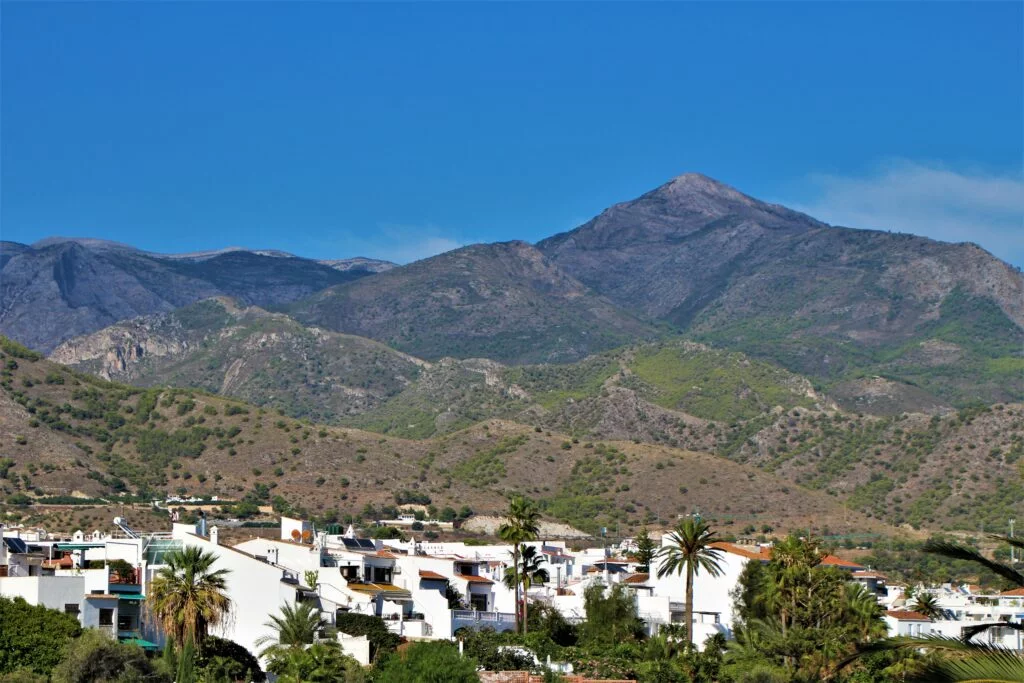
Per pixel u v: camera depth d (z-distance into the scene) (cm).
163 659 9594
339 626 11719
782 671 11819
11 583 9962
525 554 14888
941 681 4484
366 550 15150
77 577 10156
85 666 9031
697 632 14762
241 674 10031
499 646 12062
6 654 9081
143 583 10906
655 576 16162
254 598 11144
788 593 13412
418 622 12794
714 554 14850
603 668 11906
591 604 14612
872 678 11219
